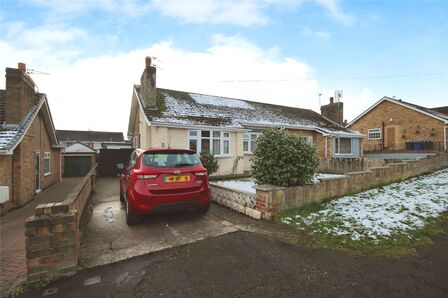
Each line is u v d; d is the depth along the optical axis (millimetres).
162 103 14859
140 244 4113
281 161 5855
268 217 5340
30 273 2967
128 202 5172
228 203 6590
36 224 3016
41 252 3027
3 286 3031
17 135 8758
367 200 6719
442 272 3199
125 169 6949
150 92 13734
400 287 2844
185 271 3230
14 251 4328
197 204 5406
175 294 2734
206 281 2988
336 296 2670
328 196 6777
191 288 2844
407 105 23906
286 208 5684
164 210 5062
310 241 4191
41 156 12664
